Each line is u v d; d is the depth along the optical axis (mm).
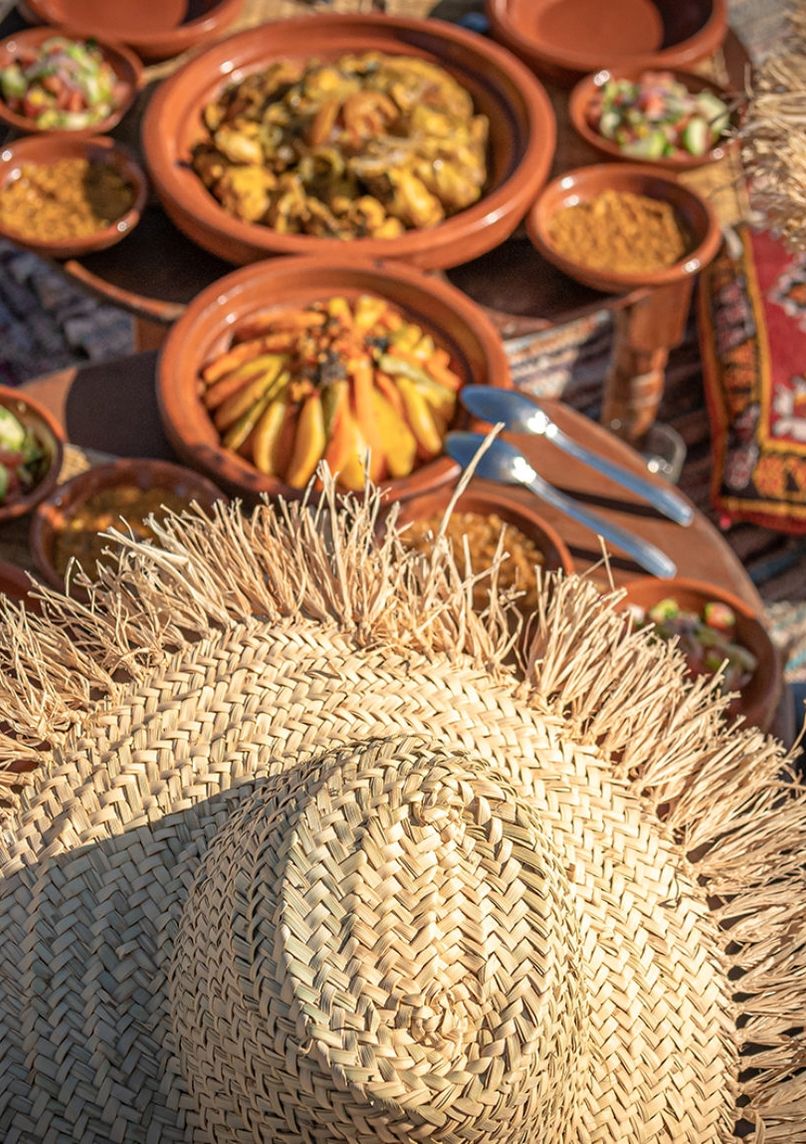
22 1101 689
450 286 1245
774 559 1661
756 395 1622
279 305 1178
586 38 1502
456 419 1139
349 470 1085
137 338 1460
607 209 1337
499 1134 611
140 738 761
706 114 1394
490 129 1362
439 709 785
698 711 875
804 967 788
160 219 1313
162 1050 708
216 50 1359
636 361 1526
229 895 656
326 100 1283
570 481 1172
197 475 1091
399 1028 605
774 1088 761
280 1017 607
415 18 1525
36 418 1136
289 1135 623
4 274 1858
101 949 721
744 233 1741
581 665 842
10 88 1374
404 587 847
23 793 760
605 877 763
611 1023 731
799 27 1003
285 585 830
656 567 1116
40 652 813
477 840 651
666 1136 729
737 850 816
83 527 1067
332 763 680
